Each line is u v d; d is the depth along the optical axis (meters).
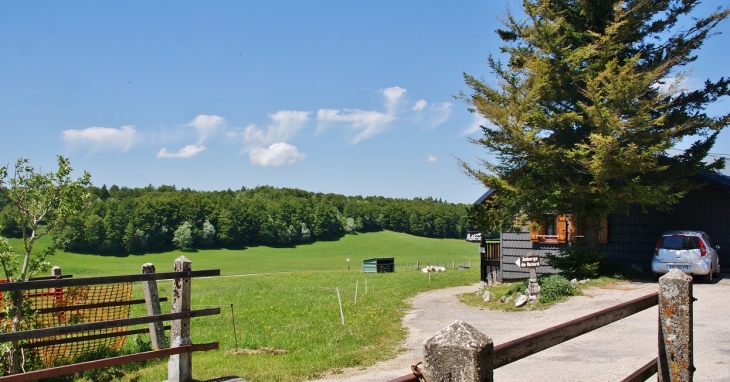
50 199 8.95
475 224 20.41
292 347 11.42
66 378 8.94
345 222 125.94
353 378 8.92
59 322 10.05
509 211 19.45
